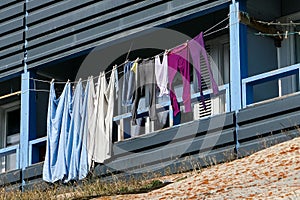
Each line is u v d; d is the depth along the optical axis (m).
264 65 24.42
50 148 25.36
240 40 22.69
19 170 26.36
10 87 29.62
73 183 24.67
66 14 26.42
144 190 19.58
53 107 25.64
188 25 25.38
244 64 22.61
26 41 27.27
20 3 27.64
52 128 25.45
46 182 25.27
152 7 24.53
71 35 26.23
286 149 18.78
